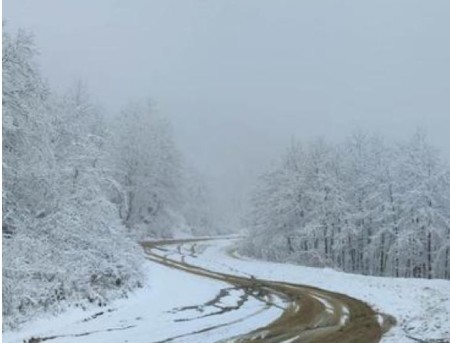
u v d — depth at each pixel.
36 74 21.36
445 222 43.78
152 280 29.19
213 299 23.50
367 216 49.84
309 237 50.88
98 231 25.92
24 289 16.97
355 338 14.88
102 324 16.84
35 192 22.08
